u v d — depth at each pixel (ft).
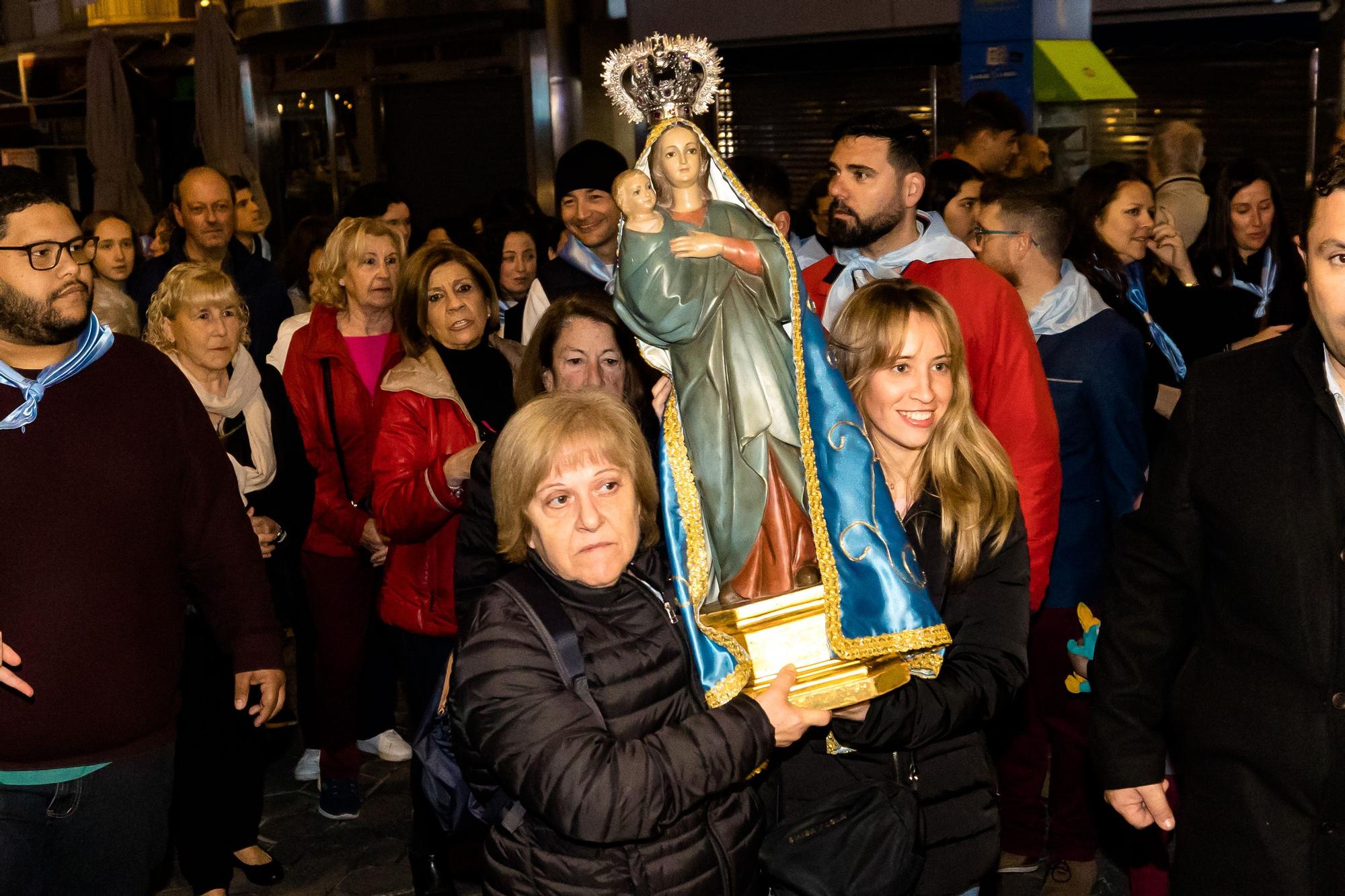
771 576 7.16
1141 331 13.82
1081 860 12.18
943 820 7.80
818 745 7.86
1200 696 7.31
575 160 16.40
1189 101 30.09
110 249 19.13
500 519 7.00
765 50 33.24
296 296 21.57
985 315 10.71
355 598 14.43
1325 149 29.19
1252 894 7.01
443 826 7.74
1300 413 6.95
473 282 12.88
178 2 42.63
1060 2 29.30
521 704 6.52
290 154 40.63
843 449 7.06
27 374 8.85
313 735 15.67
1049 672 12.08
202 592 10.07
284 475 13.35
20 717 8.59
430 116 38.40
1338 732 6.77
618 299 6.81
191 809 11.77
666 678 6.90
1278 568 6.90
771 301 6.96
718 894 6.88
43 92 44.68
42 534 8.62
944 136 31.83
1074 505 12.12
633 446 7.00
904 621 6.92
